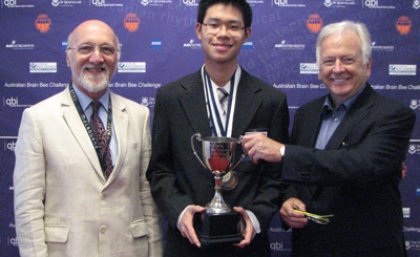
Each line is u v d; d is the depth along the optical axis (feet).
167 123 6.05
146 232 6.12
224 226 5.35
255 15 8.00
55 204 5.64
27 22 7.93
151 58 8.00
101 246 5.59
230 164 5.48
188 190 5.86
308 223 5.96
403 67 8.07
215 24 5.74
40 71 7.98
